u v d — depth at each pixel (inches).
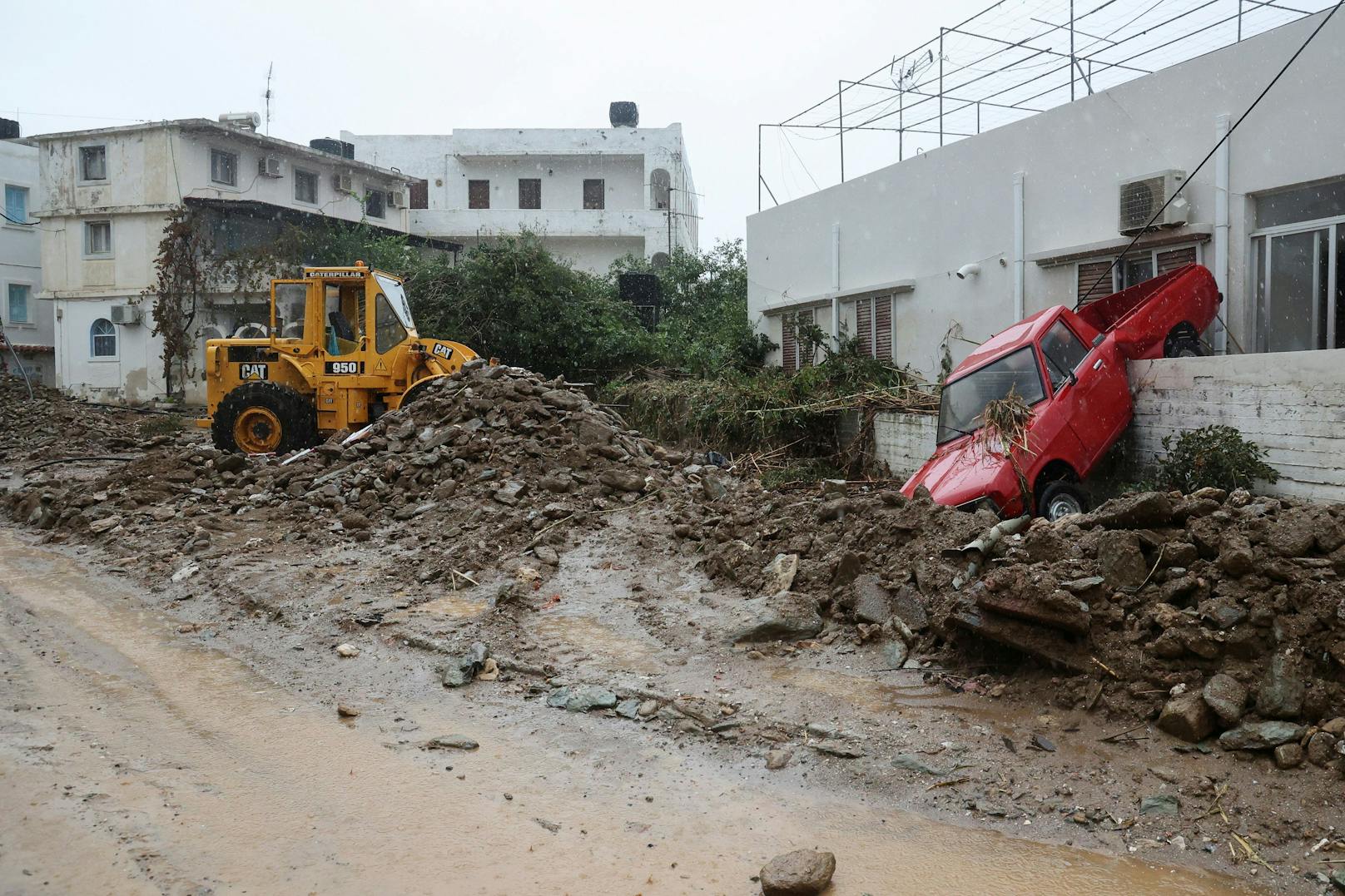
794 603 268.5
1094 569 221.5
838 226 733.3
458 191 1568.7
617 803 176.7
